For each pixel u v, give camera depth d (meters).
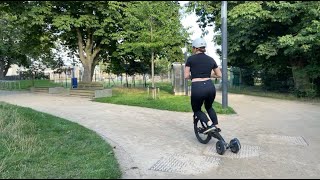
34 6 18.89
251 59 20.59
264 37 19.20
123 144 6.73
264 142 7.22
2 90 22.45
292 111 12.10
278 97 17.41
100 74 33.59
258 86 25.03
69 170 5.00
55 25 18.77
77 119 9.87
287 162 5.78
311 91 16.91
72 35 22.55
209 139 6.70
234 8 18.25
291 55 17.55
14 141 6.67
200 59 6.67
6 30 27.95
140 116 10.50
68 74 34.62
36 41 23.27
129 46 18.06
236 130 8.48
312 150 6.63
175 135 7.64
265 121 9.89
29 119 8.85
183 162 5.57
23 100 15.56
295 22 17.47
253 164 5.60
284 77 21.08
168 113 11.19
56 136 7.30
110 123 9.17
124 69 24.58
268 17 17.05
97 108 12.50
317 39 14.74
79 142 6.71
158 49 17.66
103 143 6.59
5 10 19.14
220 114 11.11
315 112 11.84
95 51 22.22
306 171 5.30
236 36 19.61
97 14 20.58
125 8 18.83
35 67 38.69
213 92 6.67
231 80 27.48
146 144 6.75
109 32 21.03
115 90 20.77
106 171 4.81
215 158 5.86
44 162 5.48
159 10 17.27
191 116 10.53
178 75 17.97
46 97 17.23
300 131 8.47
